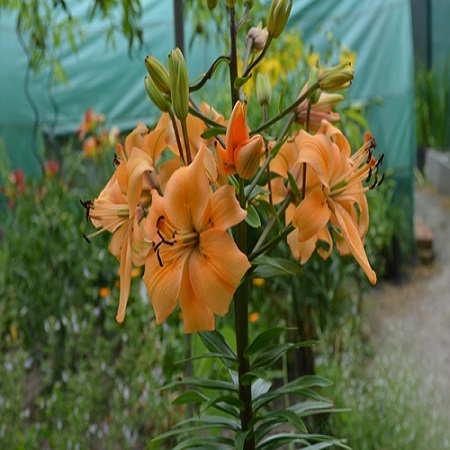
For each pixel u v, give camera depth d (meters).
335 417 2.40
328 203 1.08
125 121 4.71
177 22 1.79
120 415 2.46
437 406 2.69
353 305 3.40
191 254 0.97
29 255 3.32
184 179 0.97
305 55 3.40
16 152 4.65
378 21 4.40
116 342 3.01
